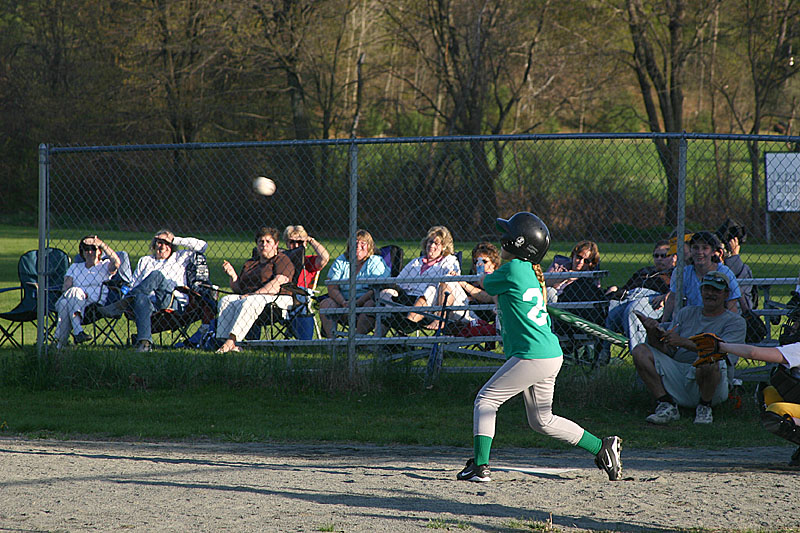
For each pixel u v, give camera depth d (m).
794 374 13.48
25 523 10.56
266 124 91.88
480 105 83.94
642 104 98.38
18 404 19.14
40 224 21.62
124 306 24.53
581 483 12.87
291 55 84.50
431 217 64.69
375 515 10.94
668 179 56.22
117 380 20.88
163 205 52.78
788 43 79.44
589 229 63.03
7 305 35.97
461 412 18.59
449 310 20.36
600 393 19.34
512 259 12.75
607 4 79.06
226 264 25.22
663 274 22.95
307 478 13.15
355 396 19.91
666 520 10.82
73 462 14.30
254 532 10.12
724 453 15.28
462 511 11.16
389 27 89.25
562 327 21.55
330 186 61.72
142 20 83.19
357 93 90.75
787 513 11.16
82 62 89.69
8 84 95.44
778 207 18.91
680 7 78.19
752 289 22.56
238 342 21.78
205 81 86.25
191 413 18.36
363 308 20.55
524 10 81.00
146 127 87.81
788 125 84.25
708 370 17.17
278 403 19.34
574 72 84.56
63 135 91.19
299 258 25.38
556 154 64.50
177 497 11.91
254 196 59.12
